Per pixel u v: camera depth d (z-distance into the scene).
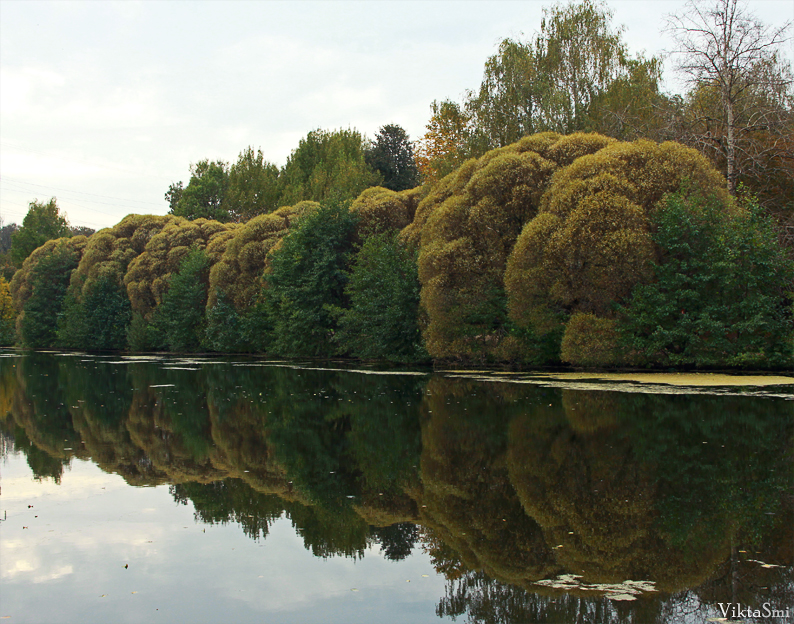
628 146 23.06
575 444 11.52
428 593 5.87
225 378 26.19
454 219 26.81
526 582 5.96
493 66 36.88
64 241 65.81
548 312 23.08
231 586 6.09
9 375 29.83
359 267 33.78
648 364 22.89
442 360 29.31
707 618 5.15
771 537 6.86
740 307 21.30
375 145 67.12
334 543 7.19
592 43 36.62
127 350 54.19
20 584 6.16
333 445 12.49
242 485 9.71
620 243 21.00
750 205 22.58
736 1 25.16
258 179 65.50
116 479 10.19
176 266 50.38
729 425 12.79
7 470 10.82
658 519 7.51
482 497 8.65
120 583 6.20
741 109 26.91
